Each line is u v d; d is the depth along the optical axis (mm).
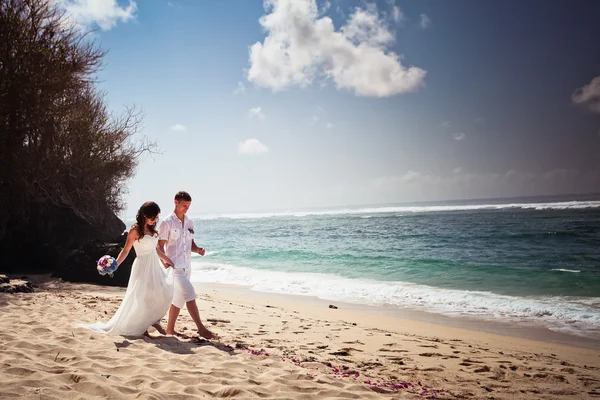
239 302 10289
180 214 5453
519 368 5223
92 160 17328
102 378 3393
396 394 3865
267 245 30328
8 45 13430
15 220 15250
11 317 5715
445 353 5895
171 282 5363
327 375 4258
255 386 3543
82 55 15531
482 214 57688
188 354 4434
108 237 18484
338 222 59500
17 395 2803
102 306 7375
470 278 14297
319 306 10250
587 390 4445
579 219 39625
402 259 19281
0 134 13789
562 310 9266
